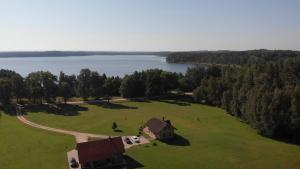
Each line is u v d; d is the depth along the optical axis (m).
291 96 90.56
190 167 66.50
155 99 150.12
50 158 71.38
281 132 91.25
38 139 85.44
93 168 66.25
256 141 86.25
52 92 135.62
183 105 136.25
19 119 108.06
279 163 69.88
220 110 126.56
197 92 141.38
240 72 135.50
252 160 71.38
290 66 137.00
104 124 101.69
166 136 86.69
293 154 76.06
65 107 129.12
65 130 94.50
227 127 100.62
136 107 131.00
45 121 105.50
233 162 69.88
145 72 160.38
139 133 91.12
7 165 67.38
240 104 110.25
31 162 69.00
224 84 133.62
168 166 66.88
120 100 146.38
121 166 67.19
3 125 100.12
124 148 74.50
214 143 83.06
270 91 97.62
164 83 158.25
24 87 134.38
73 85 159.50
